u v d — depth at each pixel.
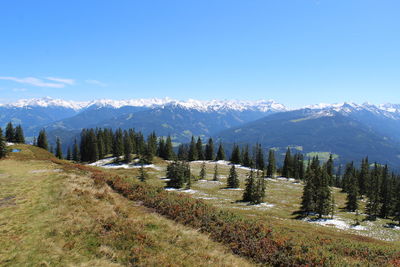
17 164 48.25
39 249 13.41
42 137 136.75
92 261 12.53
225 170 136.88
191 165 145.25
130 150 132.50
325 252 17.12
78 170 42.47
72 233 15.48
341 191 124.19
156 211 22.36
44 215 18.25
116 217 18.50
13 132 131.62
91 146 141.38
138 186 29.58
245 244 16.67
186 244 15.73
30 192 24.62
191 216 20.59
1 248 13.25
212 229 18.66
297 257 15.27
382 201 81.69
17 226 16.12
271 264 14.95
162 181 97.94
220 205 68.75
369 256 19.19
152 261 12.75
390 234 56.44
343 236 42.78
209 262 13.70
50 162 55.56
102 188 28.16
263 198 84.31
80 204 21.14
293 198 90.94
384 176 123.44
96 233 15.79
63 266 12.00
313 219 64.38
